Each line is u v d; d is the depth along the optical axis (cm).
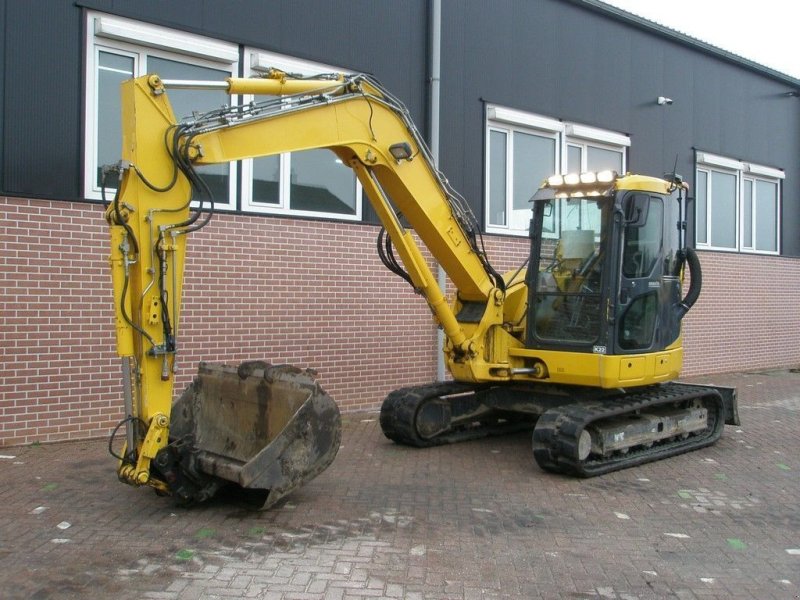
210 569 467
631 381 762
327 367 1008
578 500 635
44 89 801
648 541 538
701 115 1539
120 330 528
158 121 542
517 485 677
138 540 514
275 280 957
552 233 801
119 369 842
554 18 1275
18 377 780
